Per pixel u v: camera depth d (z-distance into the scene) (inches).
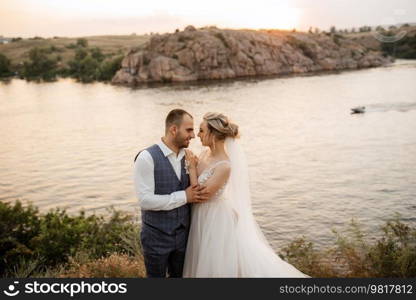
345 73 4192.9
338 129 1652.3
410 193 857.5
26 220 385.1
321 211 778.2
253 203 843.4
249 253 182.1
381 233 627.8
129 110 2365.9
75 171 1209.4
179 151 173.2
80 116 2250.2
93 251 319.0
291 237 660.7
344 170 1071.6
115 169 1207.6
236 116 2048.5
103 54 6505.9
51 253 346.6
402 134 1487.5
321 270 218.5
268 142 1481.3
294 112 2103.8
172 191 169.0
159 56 4050.2
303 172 1071.0
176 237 173.0
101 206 895.1
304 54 4886.8
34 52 5172.2
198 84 3572.8
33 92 3472.0
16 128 1985.7
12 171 1242.0
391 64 5118.1
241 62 4210.1
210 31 4402.1
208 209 177.6
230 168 175.0
